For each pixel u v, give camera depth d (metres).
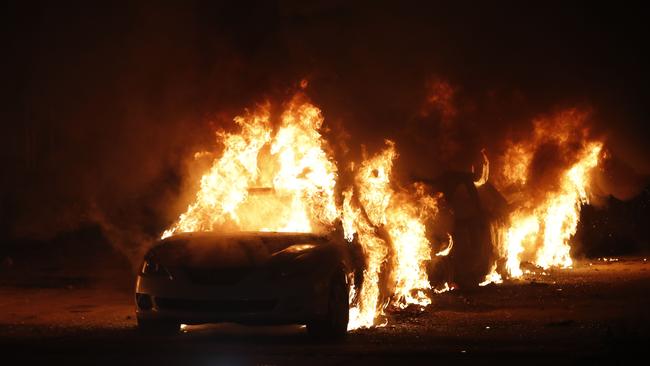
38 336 19.89
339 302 19.42
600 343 18.50
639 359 16.39
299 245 19.81
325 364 15.84
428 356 16.75
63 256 43.56
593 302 26.33
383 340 19.25
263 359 16.44
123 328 21.33
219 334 20.47
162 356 16.86
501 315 23.50
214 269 18.89
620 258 45.00
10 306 25.88
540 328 21.00
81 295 28.84
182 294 18.67
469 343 18.67
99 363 15.98
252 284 18.50
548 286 31.11
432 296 27.81
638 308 24.75
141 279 19.41
